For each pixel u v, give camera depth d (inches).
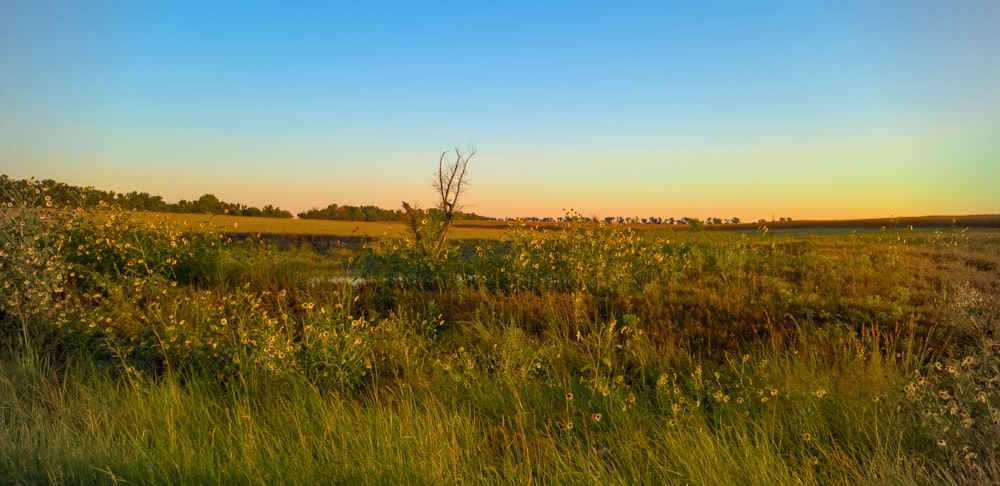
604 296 395.2
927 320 327.3
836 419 207.8
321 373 254.5
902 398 210.4
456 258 426.3
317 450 182.2
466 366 254.1
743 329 318.0
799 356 269.4
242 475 165.5
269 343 254.2
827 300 363.3
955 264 549.6
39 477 161.5
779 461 179.5
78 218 396.8
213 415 215.6
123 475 163.0
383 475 163.3
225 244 443.2
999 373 203.2
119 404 220.1
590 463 175.8
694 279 455.5
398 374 265.6
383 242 450.0
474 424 204.4
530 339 301.0
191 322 301.4
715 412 213.0
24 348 262.5
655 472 177.9
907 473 167.5
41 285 293.4
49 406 216.4
